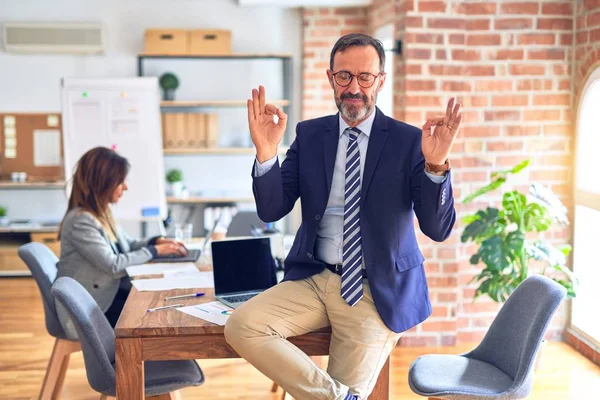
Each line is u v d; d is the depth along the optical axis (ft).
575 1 16.66
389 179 8.71
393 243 8.75
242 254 11.14
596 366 16.02
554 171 17.04
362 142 8.93
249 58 25.05
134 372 9.32
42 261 13.42
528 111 16.89
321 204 8.91
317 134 9.16
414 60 16.48
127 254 13.55
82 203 13.56
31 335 18.31
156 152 23.00
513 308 10.66
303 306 8.84
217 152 24.76
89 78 22.77
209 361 16.53
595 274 16.94
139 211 23.00
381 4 22.38
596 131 16.67
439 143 8.06
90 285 13.26
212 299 10.80
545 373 15.61
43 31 24.31
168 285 11.63
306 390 8.39
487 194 16.99
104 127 22.89
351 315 8.70
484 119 16.84
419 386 10.08
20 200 25.35
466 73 16.72
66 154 22.86
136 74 24.99
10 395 14.43
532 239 16.99
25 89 24.85
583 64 16.33
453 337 17.25
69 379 15.35
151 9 24.82
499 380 10.23
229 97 25.44
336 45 8.61
